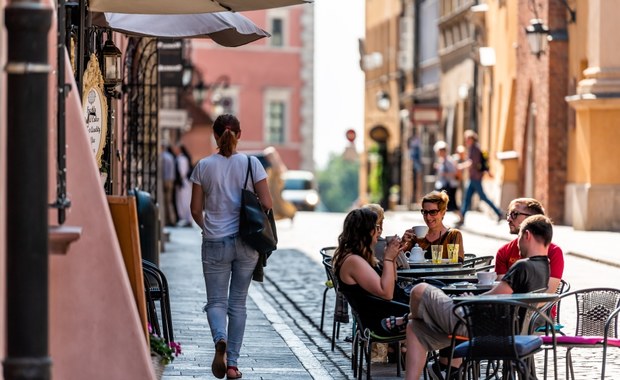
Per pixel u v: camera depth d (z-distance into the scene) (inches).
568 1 1948.8
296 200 3427.7
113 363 529.7
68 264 529.7
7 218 396.8
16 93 396.5
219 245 685.3
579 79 1898.4
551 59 1959.9
